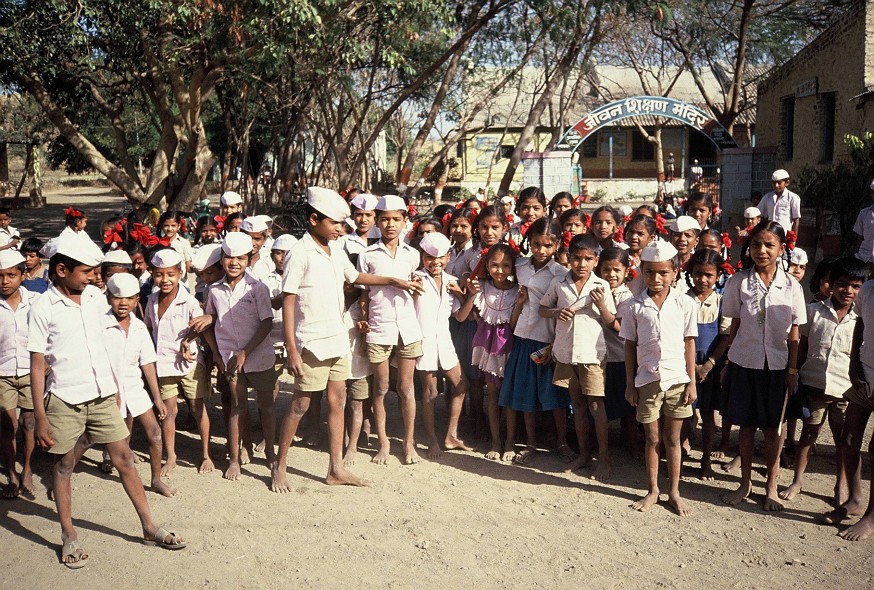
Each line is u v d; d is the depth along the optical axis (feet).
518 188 121.29
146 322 21.12
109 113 68.08
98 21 53.11
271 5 46.88
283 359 23.13
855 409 17.78
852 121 57.88
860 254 35.42
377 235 25.84
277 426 24.88
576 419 20.93
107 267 21.58
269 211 82.99
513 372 21.54
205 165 64.18
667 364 18.16
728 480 20.51
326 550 16.80
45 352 16.20
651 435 18.58
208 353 21.68
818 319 18.95
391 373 25.03
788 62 72.95
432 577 15.71
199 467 21.52
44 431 15.98
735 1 91.81
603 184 120.67
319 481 20.52
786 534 17.46
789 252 22.02
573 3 60.70
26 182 137.39
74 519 18.35
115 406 16.79
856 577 15.62
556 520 18.19
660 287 18.26
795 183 67.36
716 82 128.16
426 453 22.53
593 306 20.25
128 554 16.69
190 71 63.16
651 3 65.46
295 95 67.82
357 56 52.54
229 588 15.37
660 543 17.08
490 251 21.74
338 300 19.57
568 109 94.27
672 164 113.39
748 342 18.58
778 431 18.71
